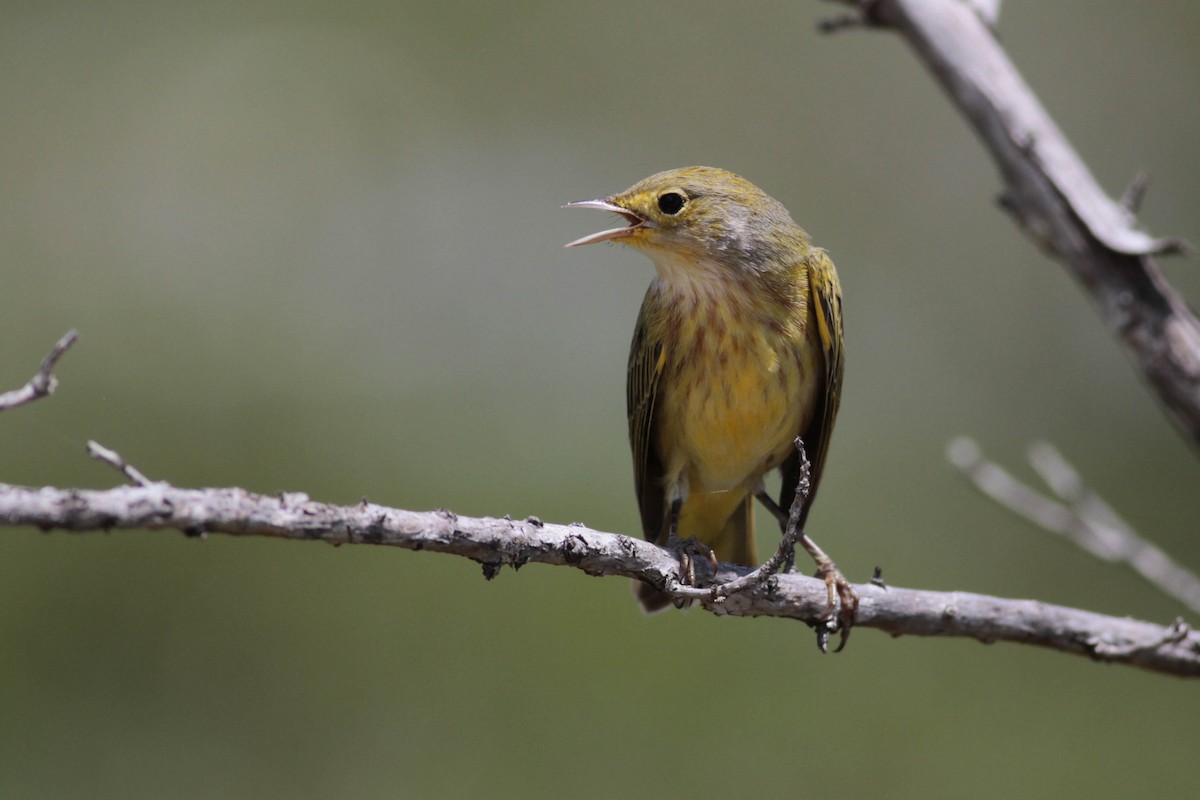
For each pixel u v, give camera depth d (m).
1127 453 14.99
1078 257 6.82
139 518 4.28
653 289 7.95
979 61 7.31
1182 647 6.62
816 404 7.98
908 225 17.34
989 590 13.98
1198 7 17.11
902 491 15.02
